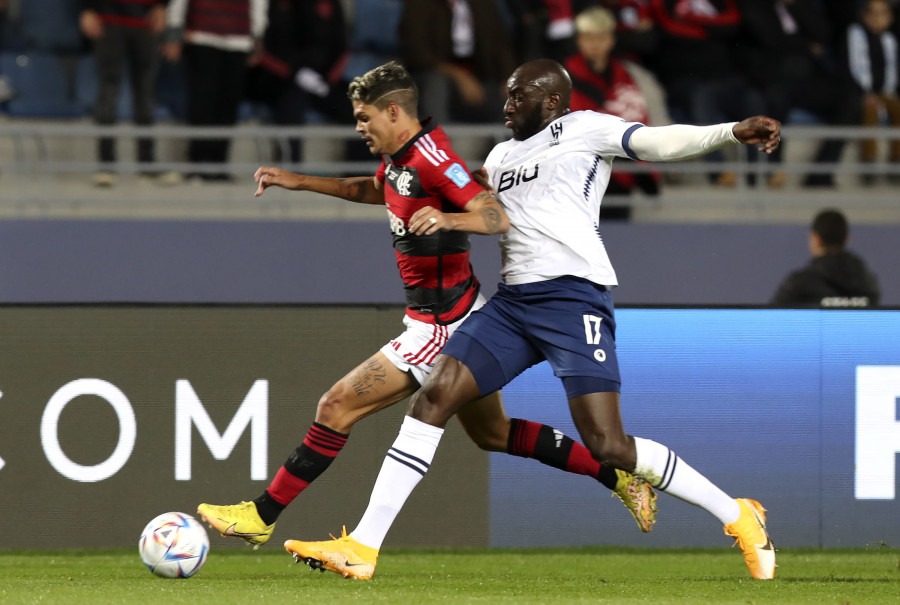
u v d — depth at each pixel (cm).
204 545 1447
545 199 1363
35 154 3031
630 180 2744
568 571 1652
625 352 1923
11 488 1844
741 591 1347
